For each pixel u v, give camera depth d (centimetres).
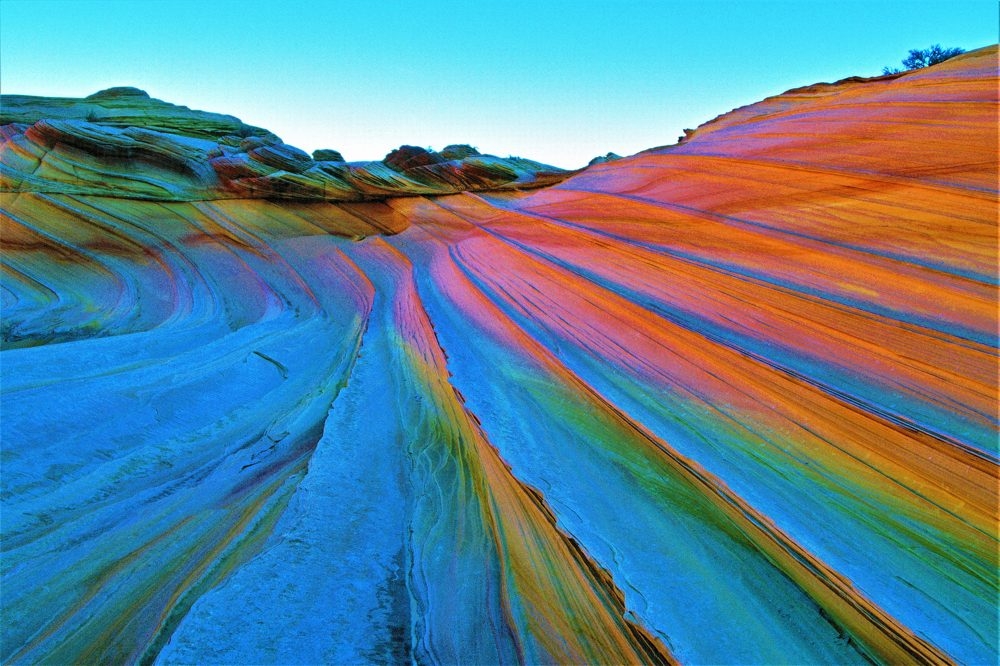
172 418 927
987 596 386
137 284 2009
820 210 813
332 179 2691
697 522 513
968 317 543
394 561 568
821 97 1309
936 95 902
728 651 388
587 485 586
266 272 2056
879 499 470
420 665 438
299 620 466
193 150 2712
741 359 654
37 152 2556
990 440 450
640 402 681
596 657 422
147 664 448
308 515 609
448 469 717
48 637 508
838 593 413
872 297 629
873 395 532
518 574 518
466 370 897
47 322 1755
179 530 652
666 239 998
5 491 689
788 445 545
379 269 1925
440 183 2722
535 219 1538
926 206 691
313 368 1216
